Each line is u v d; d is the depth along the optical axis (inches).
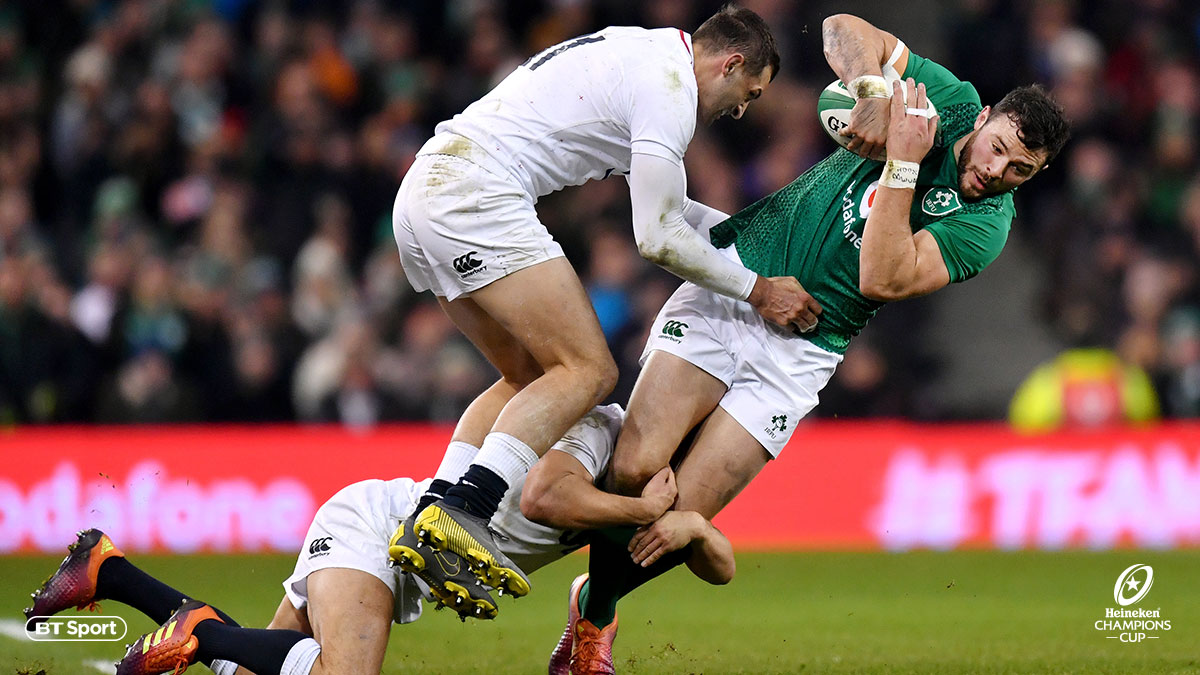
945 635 858.1
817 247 679.1
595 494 629.9
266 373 1530.5
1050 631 866.1
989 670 722.2
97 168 1738.4
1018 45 1720.0
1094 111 1726.1
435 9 1866.4
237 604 1007.0
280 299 1572.3
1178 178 1737.2
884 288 640.4
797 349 681.0
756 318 679.1
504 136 636.1
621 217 1619.1
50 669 736.3
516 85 650.2
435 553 585.6
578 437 649.0
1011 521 1336.1
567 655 708.7
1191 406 1535.4
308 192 1685.5
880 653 789.9
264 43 1807.3
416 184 639.1
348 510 633.0
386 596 618.2
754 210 705.6
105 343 1531.7
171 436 1358.3
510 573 592.4
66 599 633.6
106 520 1336.1
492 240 623.8
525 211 630.5
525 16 1851.6
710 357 671.8
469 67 1814.7
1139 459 1330.0
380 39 1828.2
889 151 633.6
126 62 1812.3
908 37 1785.2
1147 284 1601.9
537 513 628.7
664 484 649.6
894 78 679.1
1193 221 1690.5
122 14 1841.8
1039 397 1546.5
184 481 1348.4
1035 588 1082.1
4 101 1813.5
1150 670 713.0
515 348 673.0
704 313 679.7
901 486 1355.8
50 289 1536.7
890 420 1501.0
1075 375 1533.0
